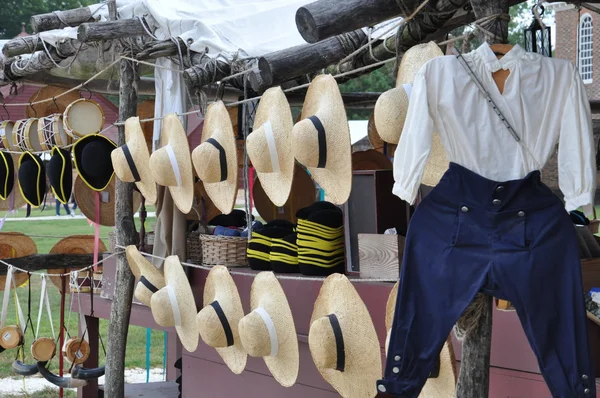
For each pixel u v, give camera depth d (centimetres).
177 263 504
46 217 2428
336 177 375
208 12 535
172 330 571
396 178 287
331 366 377
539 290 277
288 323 417
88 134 598
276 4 554
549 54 387
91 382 678
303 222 467
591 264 375
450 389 331
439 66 286
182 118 551
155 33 535
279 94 416
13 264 683
